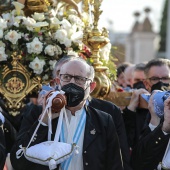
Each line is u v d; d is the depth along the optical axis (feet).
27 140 27.68
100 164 28.04
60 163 27.78
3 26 36.22
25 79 36.45
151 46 157.38
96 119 28.73
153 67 35.45
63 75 27.86
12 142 32.86
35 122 28.07
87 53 36.78
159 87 35.24
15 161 27.78
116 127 31.37
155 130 29.89
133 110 35.22
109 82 36.22
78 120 28.37
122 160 30.04
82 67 27.84
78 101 27.66
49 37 36.65
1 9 38.81
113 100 36.99
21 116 36.04
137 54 157.38
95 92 35.88
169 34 176.55
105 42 36.91
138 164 30.25
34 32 36.63
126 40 164.76
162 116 30.83
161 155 29.89
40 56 36.32
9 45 36.35
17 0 38.55
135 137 34.88
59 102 27.25
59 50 36.47
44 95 28.17
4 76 36.27
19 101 36.24
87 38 37.35
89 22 39.40
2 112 34.99
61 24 37.09
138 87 44.65
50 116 27.35
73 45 36.76
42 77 36.63
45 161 26.94
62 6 40.29
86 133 28.14
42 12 38.52
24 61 36.37
